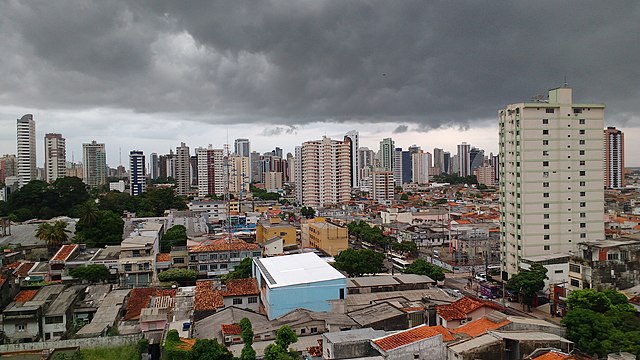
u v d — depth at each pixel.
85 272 108.69
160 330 75.25
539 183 115.69
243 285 93.81
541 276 98.81
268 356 59.78
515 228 118.00
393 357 55.09
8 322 77.62
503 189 123.31
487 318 65.50
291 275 87.50
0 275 88.81
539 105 115.31
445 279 126.38
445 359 56.56
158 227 158.50
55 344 71.00
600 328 63.53
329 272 88.88
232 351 67.81
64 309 81.62
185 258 124.75
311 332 73.06
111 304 88.38
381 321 74.12
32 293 91.81
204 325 76.62
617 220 177.25
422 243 172.38
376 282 96.06
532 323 63.09
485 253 144.50
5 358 69.19
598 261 92.56
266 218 199.88
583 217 117.62
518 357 56.09
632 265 93.88
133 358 66.38
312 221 182.12
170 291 95.88
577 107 117.12
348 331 64.31
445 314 72.88
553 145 116.31
